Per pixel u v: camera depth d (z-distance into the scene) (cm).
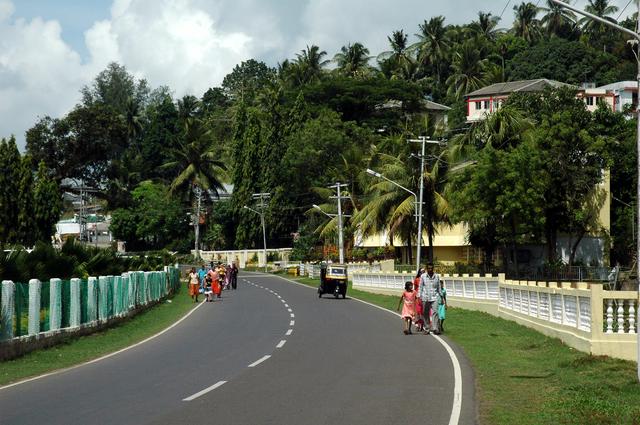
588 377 1469
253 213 9412
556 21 10962
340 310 3597
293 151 8475
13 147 6512
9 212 6400
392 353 1886
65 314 2309
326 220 8206
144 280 3731
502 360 1755
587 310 1791
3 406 1188
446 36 11425
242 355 1845
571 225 5800
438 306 2427
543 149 5678
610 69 9788
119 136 9456
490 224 5484
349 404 1180
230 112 12056
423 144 4850
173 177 11425
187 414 1098
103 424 1031
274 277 8175
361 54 11200
